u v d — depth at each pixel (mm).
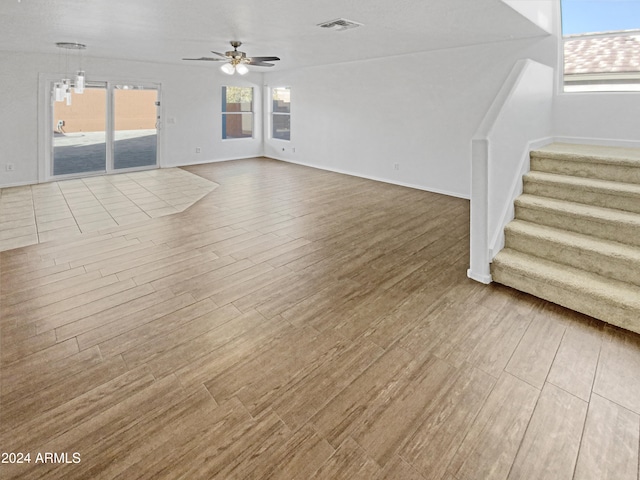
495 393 1842
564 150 3785
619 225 2693
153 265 3311
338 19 3926
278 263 3395
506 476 1422
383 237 4090
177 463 1461
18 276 3049
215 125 8867
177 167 8258
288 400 1798
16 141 6227
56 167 7199
